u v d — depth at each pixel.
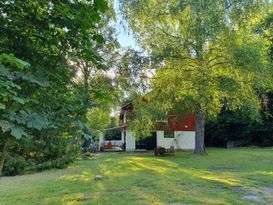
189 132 28.33
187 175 10.88
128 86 18.03
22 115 2.18
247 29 16.16
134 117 19.33
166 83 18.11
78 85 3.12
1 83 1.88
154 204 6.53
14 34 2.51
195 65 16.98
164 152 21.78
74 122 2.94
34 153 12.51
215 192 7.78
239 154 20.33
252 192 7.82
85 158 19.14
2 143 2.42
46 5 2.49
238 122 30.59
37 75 2.41
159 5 17.03
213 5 14.66
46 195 7.59
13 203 6.82
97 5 2.63
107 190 8.12
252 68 15.34
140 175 10.92
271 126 28.47
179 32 16.91
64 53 2.73
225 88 16.08
